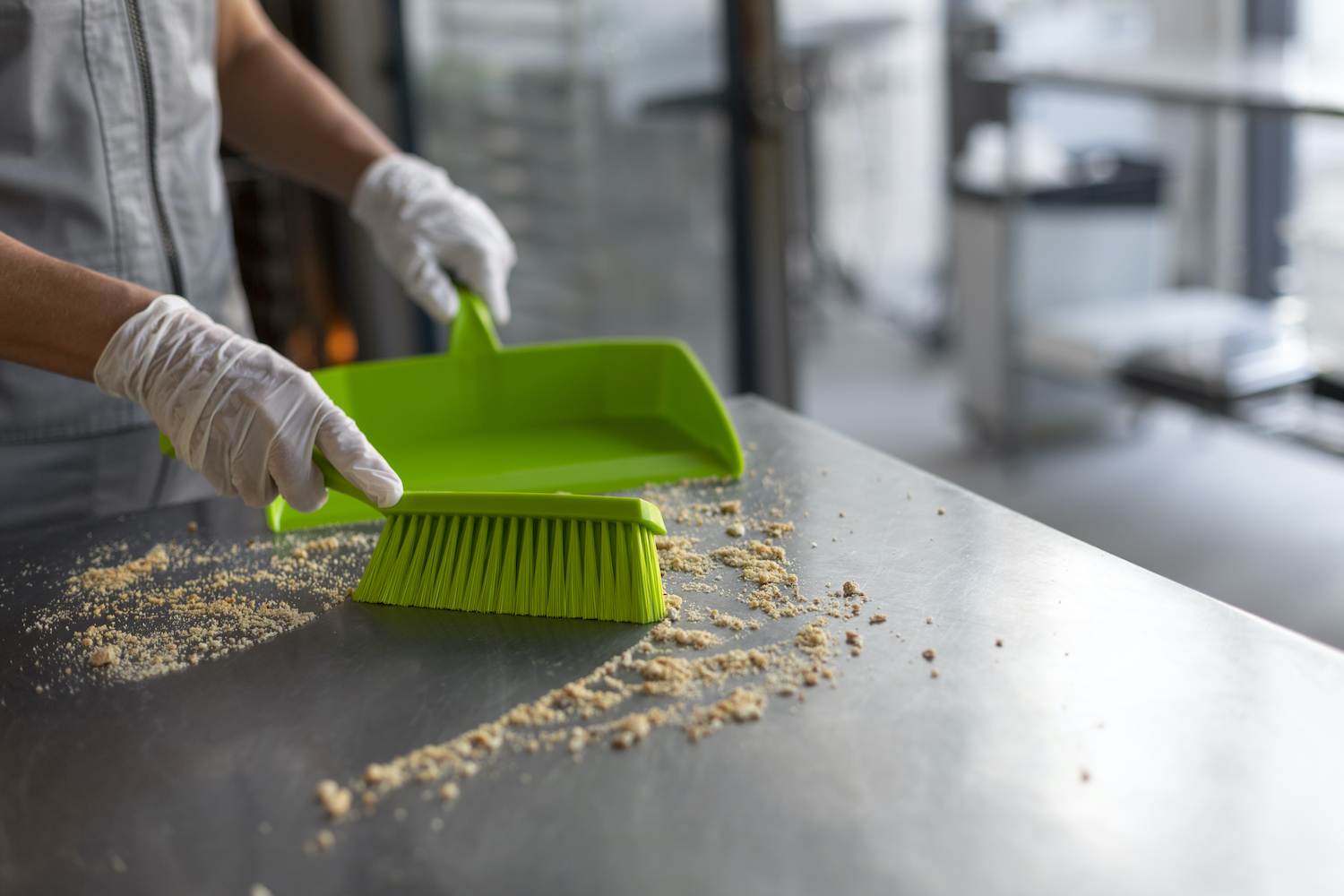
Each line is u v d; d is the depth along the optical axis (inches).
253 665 28.0
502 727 24.8
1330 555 85.2
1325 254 73.8
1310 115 67.7
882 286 164.4
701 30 89.1
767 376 97.9
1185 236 133.8
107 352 31.6
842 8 160.4
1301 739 22.7
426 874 20.5
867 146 169.2
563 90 89.2
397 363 40.6
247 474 31.4
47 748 25.0
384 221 46.8
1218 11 125.0
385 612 30.5
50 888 20.8
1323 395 75.3
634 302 96.5
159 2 39.7
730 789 22.2
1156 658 25.7
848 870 20.0
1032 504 97.1
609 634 28.6
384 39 82.7
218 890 20.4
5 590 32.7
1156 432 110.7
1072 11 129.6
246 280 80.6
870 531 33.4
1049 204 101.5
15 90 36.9
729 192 93.0
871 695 25.0
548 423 42.3
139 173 40.7
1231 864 19.7
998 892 19.3
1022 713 24.0
